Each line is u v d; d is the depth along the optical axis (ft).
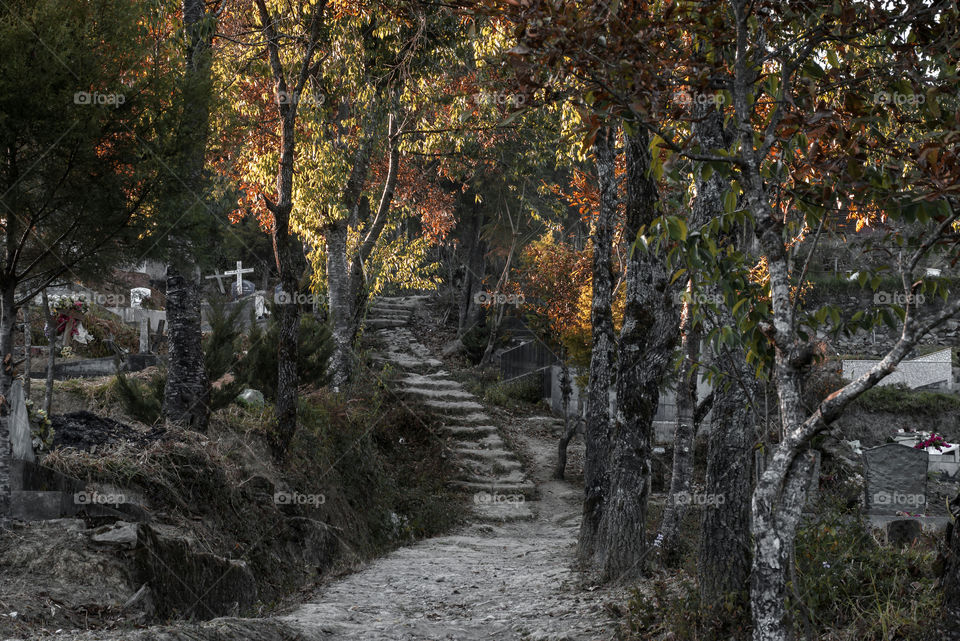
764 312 16.87
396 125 74.54
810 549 22.16
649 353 35.73
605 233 43.21
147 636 18.56
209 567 29.35
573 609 28.96
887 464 47.85
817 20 16.57
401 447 73.97
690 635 21.30
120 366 53.72
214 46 54.65
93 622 21.01
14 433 26.21
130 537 24.84
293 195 64.23
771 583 13.99
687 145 16.08
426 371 99.09
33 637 18.19
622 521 34.45
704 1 16.34
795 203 16.35
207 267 27.86
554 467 80.02
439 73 66.85
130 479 31.27
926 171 13.71
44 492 26.16
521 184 102.58
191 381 39.68
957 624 16.12
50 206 24.07
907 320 13.34
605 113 16.25
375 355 101.30
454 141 70.18
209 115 27.48
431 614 31.42
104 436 34.45
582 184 57.62
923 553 23.72
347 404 65.51
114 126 23.88
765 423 16.96
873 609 19.97
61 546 23.72
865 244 16.94
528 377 104.58
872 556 22.41
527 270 92.17
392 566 44.19
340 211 65.57
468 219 120.98
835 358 51.19
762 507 14.17
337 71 61.00
